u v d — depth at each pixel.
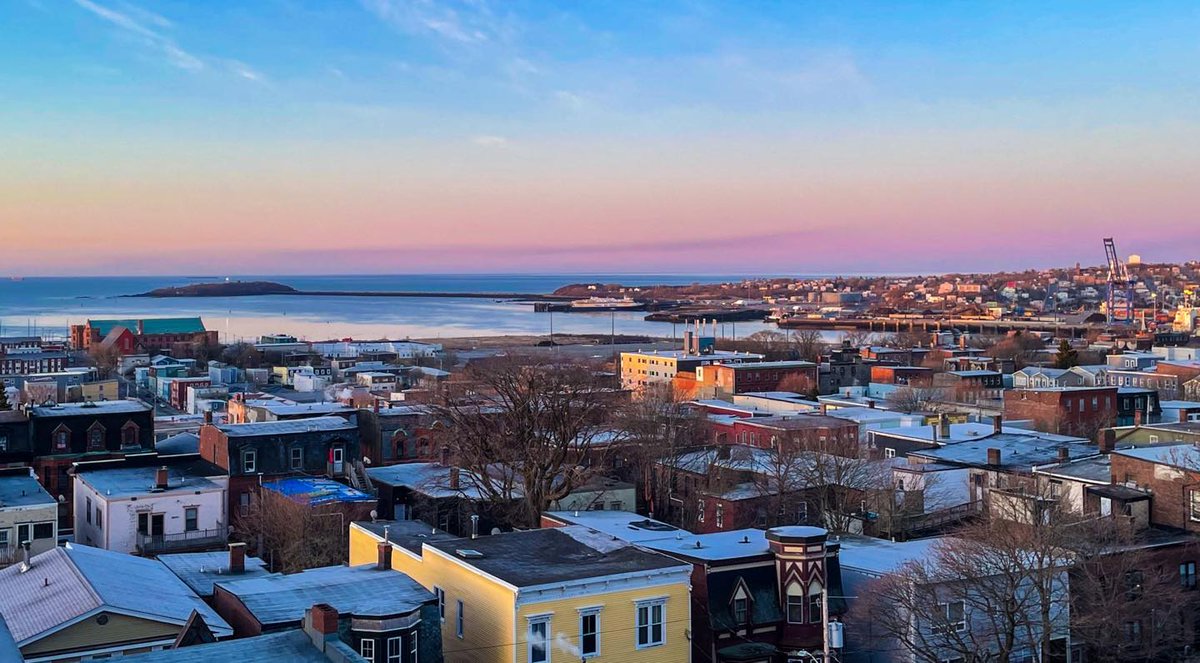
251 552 81.44
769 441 106.12
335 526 76.81
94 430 97.25
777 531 54.41
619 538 57.81
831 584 53.97
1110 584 56.00
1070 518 62.50
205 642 41.41
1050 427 127.44
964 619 52.44
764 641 52.69
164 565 56.69
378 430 108.38
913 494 77.06
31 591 48.62
